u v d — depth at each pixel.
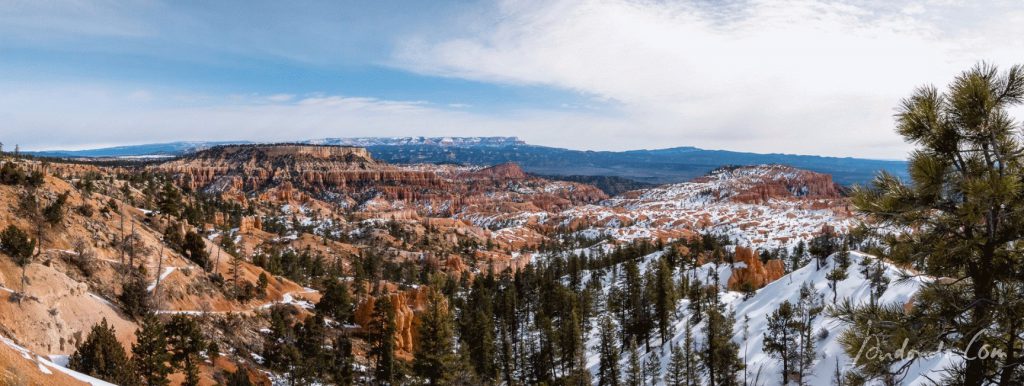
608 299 108.25
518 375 83.25
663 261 86.12
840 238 149.25
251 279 90.25
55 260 57.44
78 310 46.72
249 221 183.88
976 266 10.59
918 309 11.12
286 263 130.38
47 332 40.62
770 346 58.56
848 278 74.56
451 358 59.38
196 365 47.47
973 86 10.20
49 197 69.00
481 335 81.25
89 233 67.69
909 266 11.32
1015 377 10.27
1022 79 10.15
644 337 89.50
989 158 10.37
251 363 60.19
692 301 95.75
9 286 41.16
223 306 72.56
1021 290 9.91
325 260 155.88
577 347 72.62
